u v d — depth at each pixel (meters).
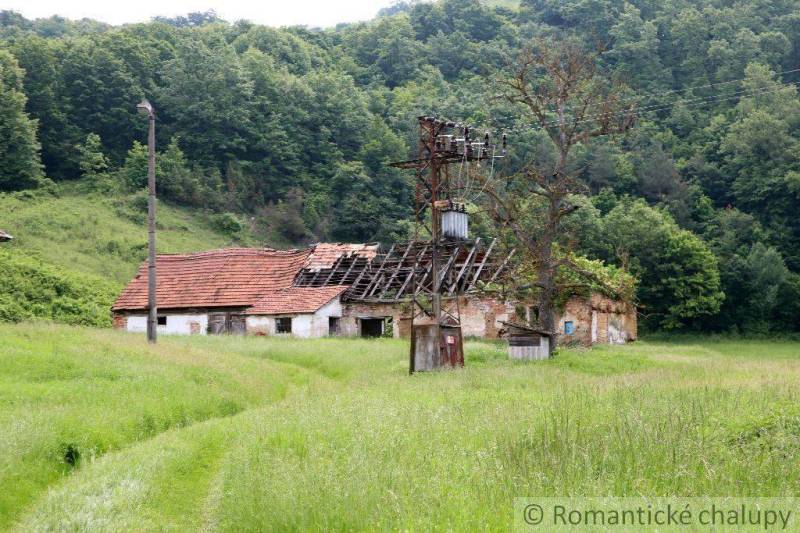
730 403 17.48
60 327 30.39
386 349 40.16
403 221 96.81
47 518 12.70
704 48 116.69
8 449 15.14
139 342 30.30
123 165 107.12
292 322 51.66
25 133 97.00
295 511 11.30
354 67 135.62
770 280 81.69
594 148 98.88
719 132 103.00
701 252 79.06
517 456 13.05
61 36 159.12
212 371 26.86
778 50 115.31
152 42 122.19
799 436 13.98
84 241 84.56
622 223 81.38
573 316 50.50
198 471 15.62
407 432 15.76
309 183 107.25
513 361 37.72
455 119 101.06
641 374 30.33
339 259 56.94
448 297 51.06
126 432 18.70
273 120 109.88
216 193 103.31
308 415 18.44
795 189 90.44
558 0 140.38
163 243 89.12
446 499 11.22
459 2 145.12
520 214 45.53
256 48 132.38
